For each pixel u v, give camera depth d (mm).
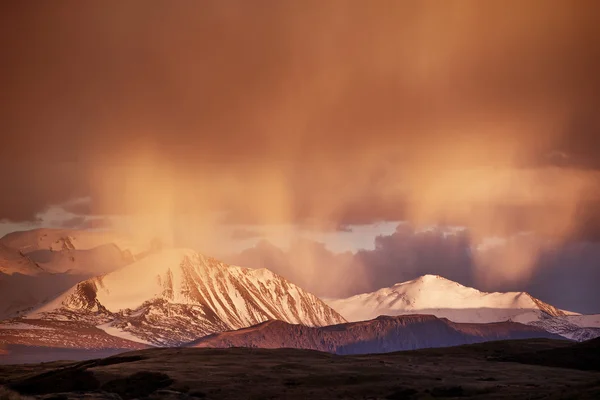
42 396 184125
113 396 188500
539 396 171250
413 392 194000
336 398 193500
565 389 173250
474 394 186625
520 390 185625
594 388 165125
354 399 192125
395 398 190500
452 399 181625
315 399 192750
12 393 167250
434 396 188250
